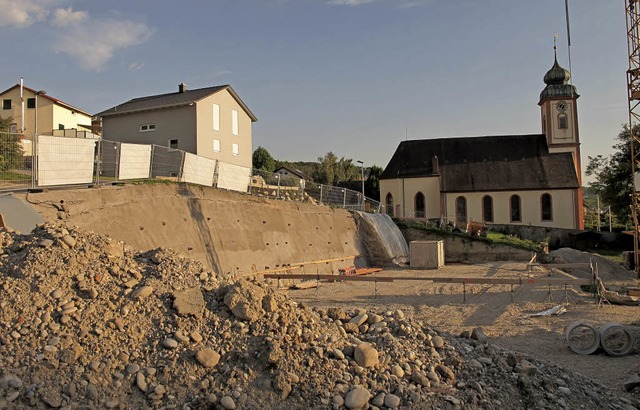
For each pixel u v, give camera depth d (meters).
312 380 7.77
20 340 7.48
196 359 7.81
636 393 10.23
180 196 23.41
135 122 40.84
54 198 17.22
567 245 56.12
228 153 42.41
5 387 6.74
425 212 64.38
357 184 93.06
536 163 64.44
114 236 18.77
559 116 65.81
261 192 31.88
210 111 40.44
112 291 8.88
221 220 25.17
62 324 7.89
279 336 8.37
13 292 8.21
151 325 8.42
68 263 9.05
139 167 23.52
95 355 7.58
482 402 7.98
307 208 34.19
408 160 68.25
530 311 19.55
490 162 65.69
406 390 7.93
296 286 26.17
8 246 9.58
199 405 7.17
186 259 10.81
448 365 8.91
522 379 8.73
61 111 54.09
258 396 7.44
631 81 35.78
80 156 19.67
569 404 8.57
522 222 62.12
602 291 21.36
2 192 16.41
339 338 9.09
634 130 58.88
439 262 38.12
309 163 140.00
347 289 25.98
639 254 34.09
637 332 14.99
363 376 8.09
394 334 9.73
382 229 41.53
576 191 61.00
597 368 12.09
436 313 19.23
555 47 67.62
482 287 26.09
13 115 53.38
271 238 28.67
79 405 6.82
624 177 62.59
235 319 8.77
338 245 36.03
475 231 48.75
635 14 35.34
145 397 7.20
